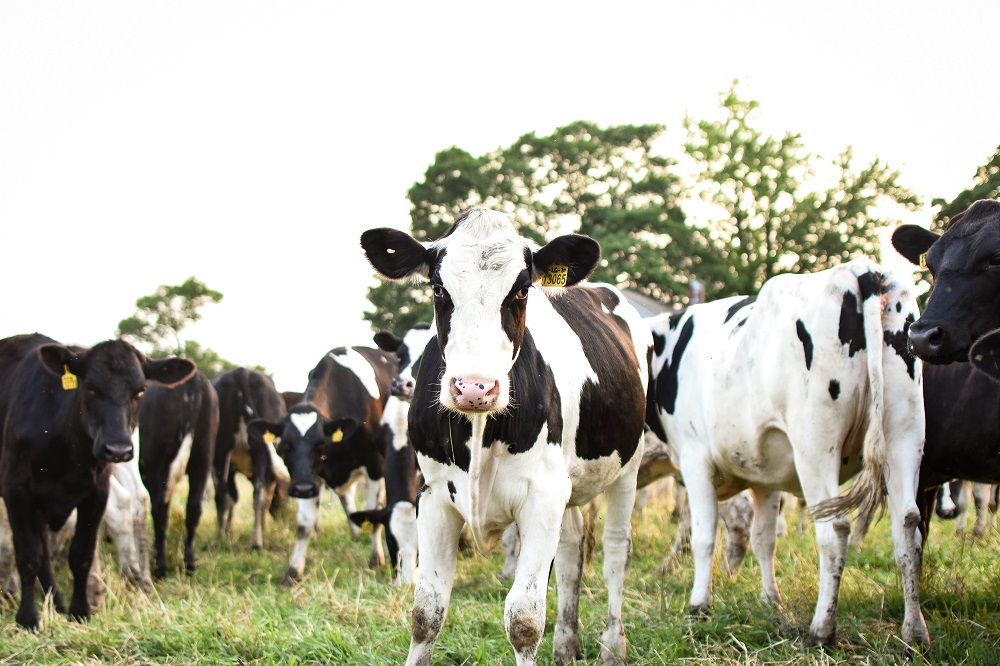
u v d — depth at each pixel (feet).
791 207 131.95
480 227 14.61
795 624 18.84
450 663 17.80
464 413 14.07
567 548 18.26
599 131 133.08
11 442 23.84
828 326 17.85
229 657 18.33
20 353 26.25
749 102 132.77
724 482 22.13
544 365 15.37
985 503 34.01
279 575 31.42
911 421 17.87
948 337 17.10
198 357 132.57
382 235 14.97
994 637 17.78
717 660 17.22
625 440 17.99
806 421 18.16
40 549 24.11
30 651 19.30
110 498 28.12
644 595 22.43
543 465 14.96
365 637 19.27
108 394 23.67
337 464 38.29
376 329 115.85
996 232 17.34
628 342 19.71
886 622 19.24
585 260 15.30
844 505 17.42
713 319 22.20
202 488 35.12
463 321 13.89
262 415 41.16
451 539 15.28
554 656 18.22
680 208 132.26
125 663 18.20
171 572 32.91
